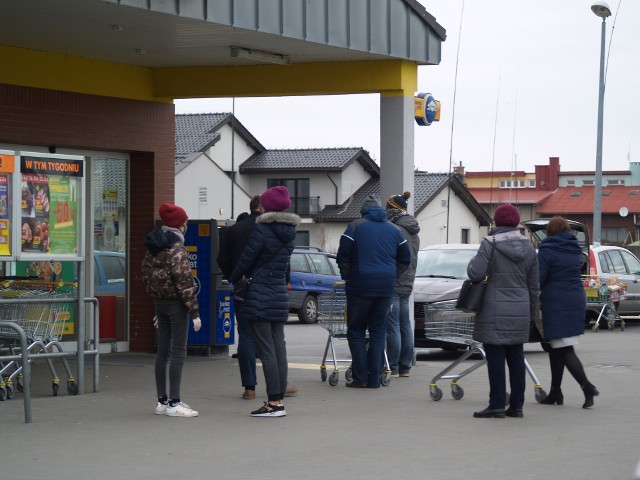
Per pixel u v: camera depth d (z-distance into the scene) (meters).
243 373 11.40
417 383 12.95
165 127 16.34
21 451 8.44
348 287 12.33
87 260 15.76
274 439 9.04
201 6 12.03
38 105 14.50
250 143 68.69
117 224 16.20
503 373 10.28
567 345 11.00
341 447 8.69
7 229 10.73
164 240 10.08
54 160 11.11
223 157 66.81
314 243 67.81
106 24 12.52
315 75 15.46
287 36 13.20
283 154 69.12
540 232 25.00
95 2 11.16
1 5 11.47
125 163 16.28
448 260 18.16
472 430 9.55
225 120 65.06
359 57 14.98
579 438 9.14
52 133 14.68
